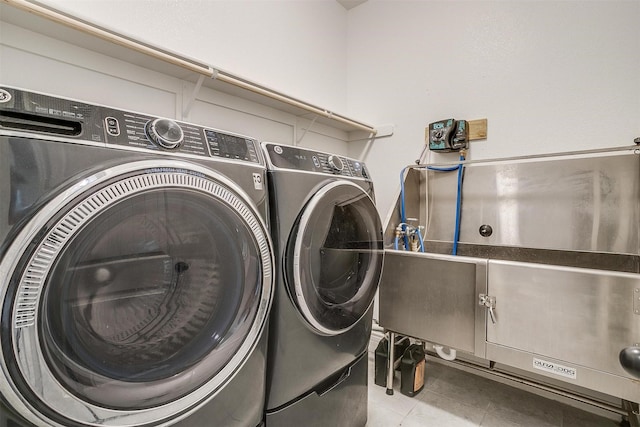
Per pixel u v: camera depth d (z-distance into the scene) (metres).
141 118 0.74
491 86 2.01
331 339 1.19
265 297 0.94
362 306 1.32
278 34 2.15
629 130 1.60
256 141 1.03
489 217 1.93
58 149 0.59
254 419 0.93
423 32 2.32
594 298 1.12
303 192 1.07
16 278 0.52
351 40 2.75
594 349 1.12
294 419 1.06
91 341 0.62
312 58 2.43
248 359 0.90
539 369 1.23
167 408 0.72
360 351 1.37
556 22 1.79
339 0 2.65
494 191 1.93
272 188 1.00
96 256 0.62
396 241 1.95
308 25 2.39
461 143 2.03
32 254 0.53
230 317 0.87
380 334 2.31
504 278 1.30
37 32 1.17
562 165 1.72
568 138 1.76
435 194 2.19
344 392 1.28
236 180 0.88
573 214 1.67
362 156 2.66
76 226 0.58
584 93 1.71
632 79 1.59
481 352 1.37
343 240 1.25
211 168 0.82
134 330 0.69
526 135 1.89
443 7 2.22
